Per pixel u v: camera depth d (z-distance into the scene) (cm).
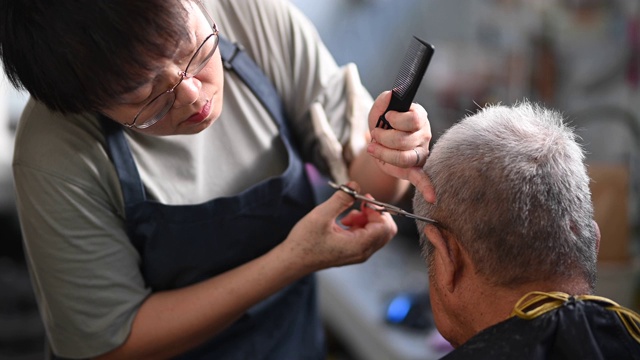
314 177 155
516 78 292
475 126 110
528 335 102
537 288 106
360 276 281
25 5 105
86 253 129
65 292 131
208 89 117
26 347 294
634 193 266
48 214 127
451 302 112
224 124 143
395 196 147
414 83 115
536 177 104
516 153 105
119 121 116
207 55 112
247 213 140
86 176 129
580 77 279
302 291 158
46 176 127
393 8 333
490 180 105
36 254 130
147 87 108
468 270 109
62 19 103
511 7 293
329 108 150
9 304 296
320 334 166
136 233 135
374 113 120
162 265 140
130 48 103
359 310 256
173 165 136
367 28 338
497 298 108
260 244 146
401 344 231
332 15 338
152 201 133
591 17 274
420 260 290
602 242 226
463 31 310
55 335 136
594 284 110
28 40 107
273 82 149
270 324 155
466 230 107
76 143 128
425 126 118
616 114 271
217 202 137
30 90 113
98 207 130
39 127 128
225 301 135
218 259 143
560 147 106
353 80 151
